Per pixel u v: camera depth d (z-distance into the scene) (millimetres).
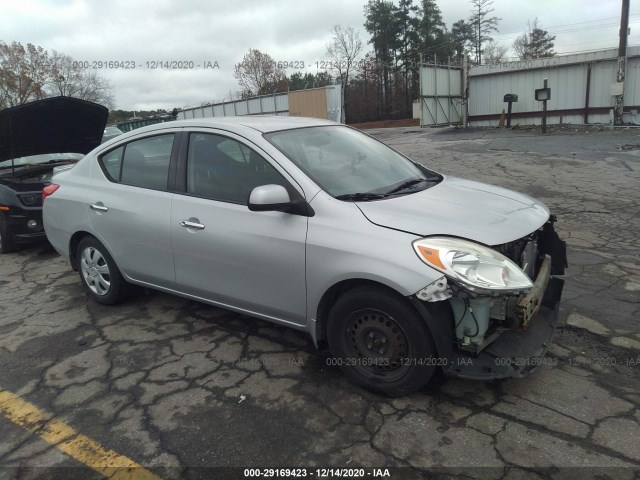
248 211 3289
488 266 2584
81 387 3242
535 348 2932
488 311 2656
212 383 3203
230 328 3975
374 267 2713
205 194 3576
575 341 3486
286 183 3168
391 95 54812
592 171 9625
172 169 3783
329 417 2809
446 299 2658
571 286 4445
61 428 2838
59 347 3799
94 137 6844
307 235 2998
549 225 3486
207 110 39344
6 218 6328
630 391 2902
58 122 6184
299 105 32625
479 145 13945
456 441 2564
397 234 2746
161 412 2932
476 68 19719
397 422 2734
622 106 16297
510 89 19062
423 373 2770
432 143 15320
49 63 47312
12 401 3121
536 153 11945
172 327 4035
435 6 54188
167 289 3955
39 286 5219
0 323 4301
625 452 2426
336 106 31125
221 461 2518
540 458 2418
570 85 17516
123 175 4168
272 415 2852
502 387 2996
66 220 4531
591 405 2789
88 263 4504
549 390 2947
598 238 5812
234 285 3439
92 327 4117
